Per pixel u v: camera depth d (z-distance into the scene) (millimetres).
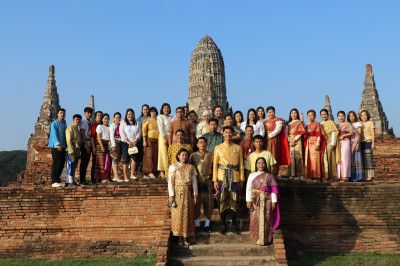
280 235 8750
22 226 11117
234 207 9312
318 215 10891
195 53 90125
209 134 10844
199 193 9445
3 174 80688
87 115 12492
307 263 9086
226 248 8766
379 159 18969
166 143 12352
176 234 8750
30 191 11227
